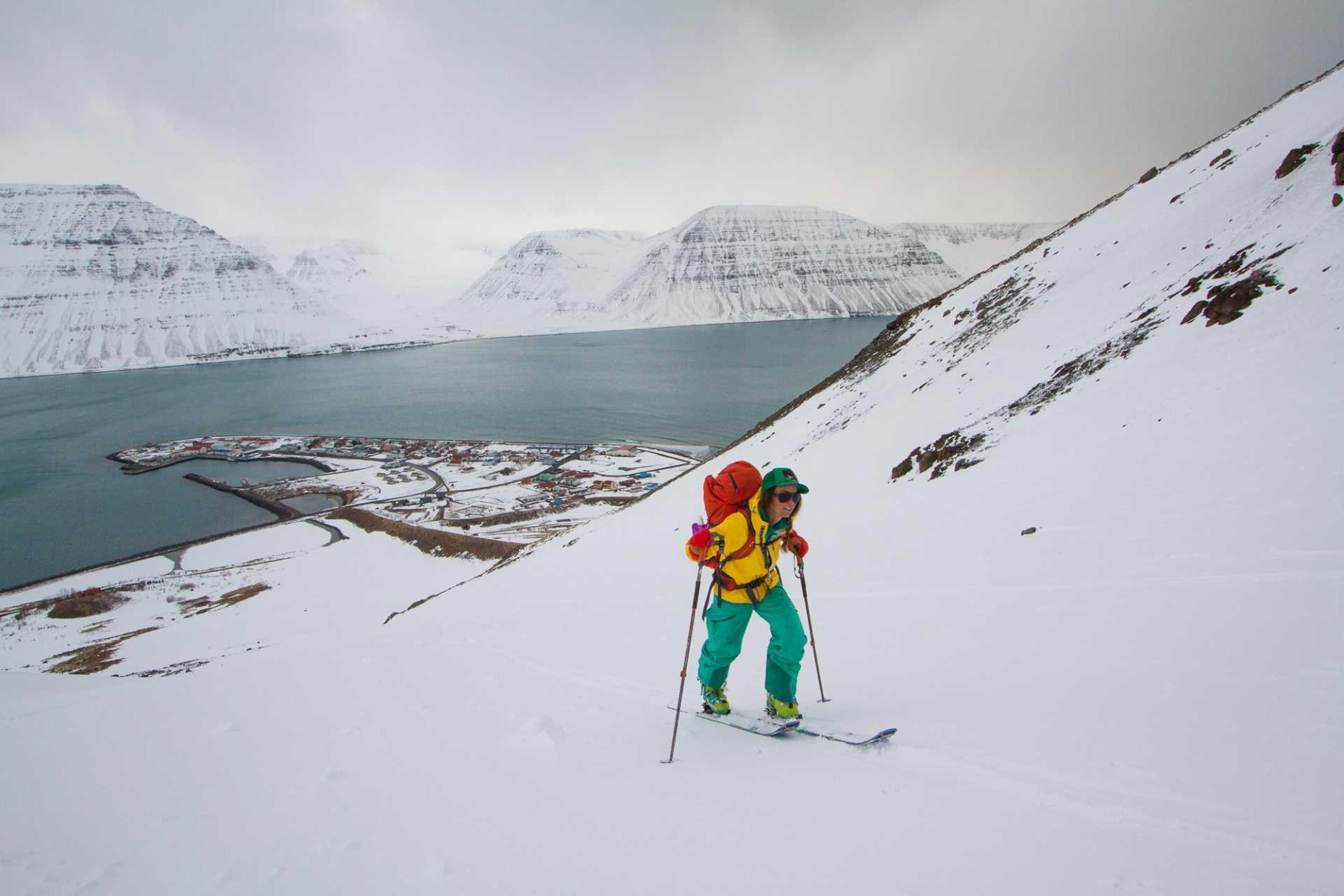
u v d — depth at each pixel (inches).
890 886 104.2
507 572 1233.4
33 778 199.6
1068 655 202.1
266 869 133.1
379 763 187.5
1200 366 474.6
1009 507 430.6
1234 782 120.4
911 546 442.0
